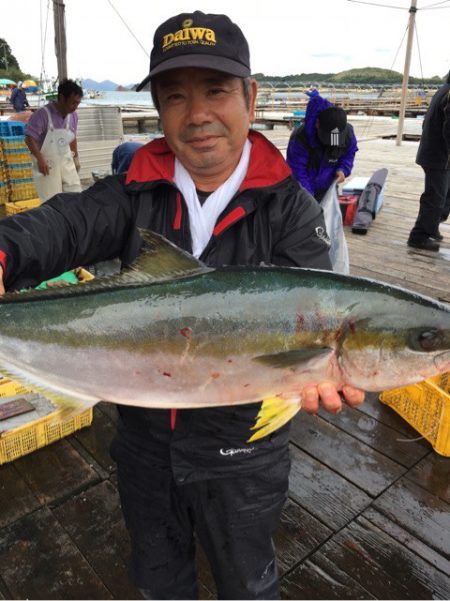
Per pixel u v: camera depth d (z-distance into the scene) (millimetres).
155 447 1672
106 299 1537
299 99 41031
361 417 3455
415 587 2277
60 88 6527
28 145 6625
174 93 1506
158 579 1851
